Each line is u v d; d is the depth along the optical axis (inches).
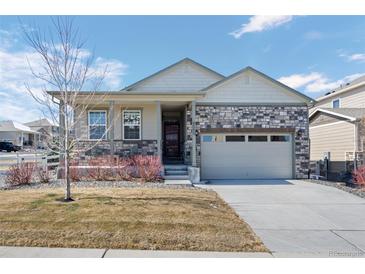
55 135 380.8
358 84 832.9
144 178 457.4
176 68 656.4
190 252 174.1
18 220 222.2
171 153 682.2
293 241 197.0
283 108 566.6
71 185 410.6
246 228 220.7
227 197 351.6
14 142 1818.4
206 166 553.6
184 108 618.2
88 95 414.3
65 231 201.8
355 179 480.4
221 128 555.5
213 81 657.6
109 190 357.1
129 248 179.0
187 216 239.8
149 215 238.7
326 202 327.0
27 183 428.5
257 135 564.1
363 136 637.9
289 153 565.0
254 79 568.1
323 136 788.0
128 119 587.2
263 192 390.9
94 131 566.9
